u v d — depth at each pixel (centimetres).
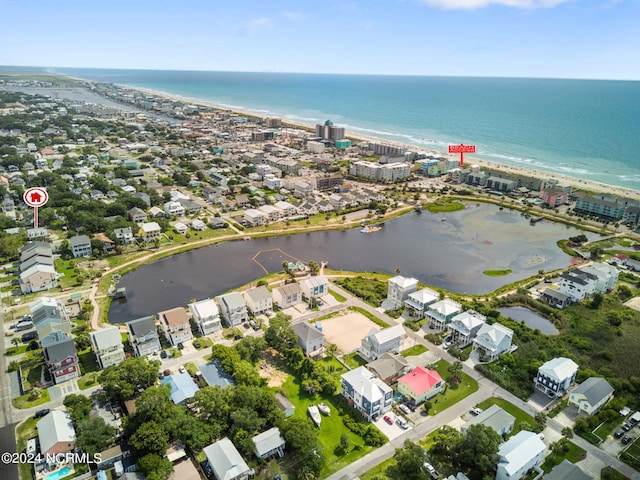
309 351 12619
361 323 14512
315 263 18425
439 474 8825
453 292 16900
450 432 9556
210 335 13738
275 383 11594
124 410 10331
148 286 17050
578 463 9175
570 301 16112
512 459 8650
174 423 9356
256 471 8869
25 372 11900
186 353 12825
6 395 11019
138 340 12588
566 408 10844
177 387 10775
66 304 15438
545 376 11294
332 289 16825
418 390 10788
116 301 15950
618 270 18575
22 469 8906
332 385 11150
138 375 10806
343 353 12912
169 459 8956
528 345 13200
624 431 10031
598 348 13288
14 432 9850
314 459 8706
